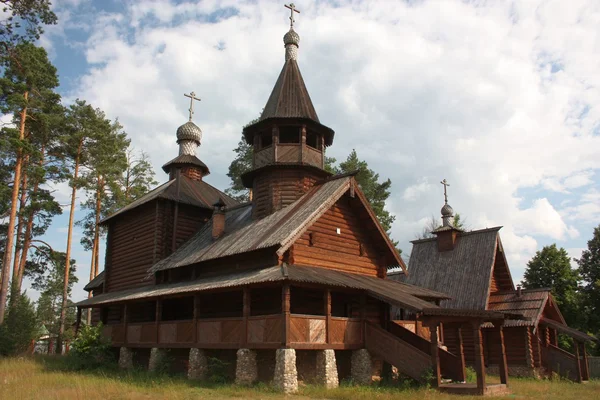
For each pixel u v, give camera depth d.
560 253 42.34
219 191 35.62
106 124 41.50
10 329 31.97
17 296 34.34
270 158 26.05
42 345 48.56
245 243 21.81
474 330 17.50
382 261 24.78
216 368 20.69
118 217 32.91
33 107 35.34
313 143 27.67
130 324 25.47
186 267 25.09
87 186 39.12
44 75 34.56
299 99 27.12
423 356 18.19
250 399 15.49
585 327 39.16
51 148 39.19
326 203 21.48
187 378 20.81
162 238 29.08
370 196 44.69
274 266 19.70
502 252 33.06
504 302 30.25
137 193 47.50
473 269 31.88
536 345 28.39
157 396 16.25
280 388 16.95
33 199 37.28
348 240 23.50
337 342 19.05
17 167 33.88
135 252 30.66
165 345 22.58
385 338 19.52
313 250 21.70
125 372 23.47
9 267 33.03
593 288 41.09
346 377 20.83
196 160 35.44
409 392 16.75
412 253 36.34
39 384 18.64
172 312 26.50
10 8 28.55
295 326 17.61
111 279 32.59
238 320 19.14
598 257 42.97
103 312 31.47
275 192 25.64
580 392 19.50
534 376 27.36
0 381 19.72
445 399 15.48
